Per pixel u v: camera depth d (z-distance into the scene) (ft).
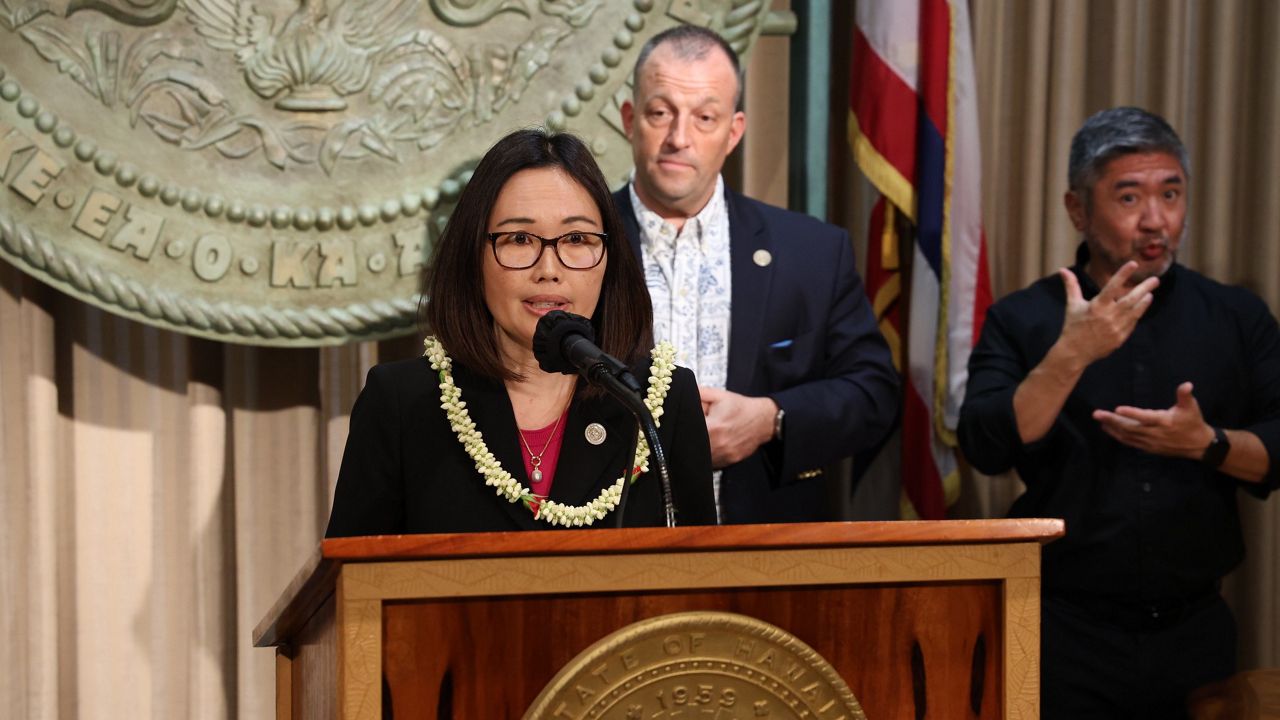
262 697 13.76
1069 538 12.89
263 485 13.96
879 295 14.79
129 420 13.74
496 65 13.82
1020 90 15.67
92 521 13.64
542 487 7.89
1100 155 13.23
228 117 13.30
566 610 5.67
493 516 7.68
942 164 14.51
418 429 7.89
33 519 13.23
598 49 13.97
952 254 14.57
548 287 7.89
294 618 7.32
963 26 14.70
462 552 5.48
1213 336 13.28
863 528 5.79
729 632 5.70
